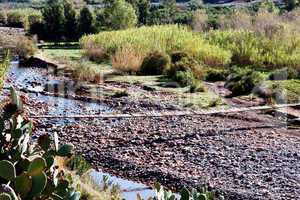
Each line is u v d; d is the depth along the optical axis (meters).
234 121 20.14
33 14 64.94
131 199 12.45
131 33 37.97
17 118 3.27
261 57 30.06
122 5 50.56
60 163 4.06
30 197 2.84
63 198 3.27
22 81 29.48
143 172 14.66
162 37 35.41
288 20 40.06
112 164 15.38
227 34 35.06
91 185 9.82
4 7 88.56
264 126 19.39
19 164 3.11
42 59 36.22
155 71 29.94
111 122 20.50
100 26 51.03
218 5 73.50
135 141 17.77
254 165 15.25
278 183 13.86
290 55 29.92
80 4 74.44
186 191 3.93
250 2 72.31
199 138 18.08
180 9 65.94
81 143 17.56
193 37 35.72
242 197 13.00
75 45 46.03
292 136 18.14
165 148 17.03
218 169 14.95
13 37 48.66
